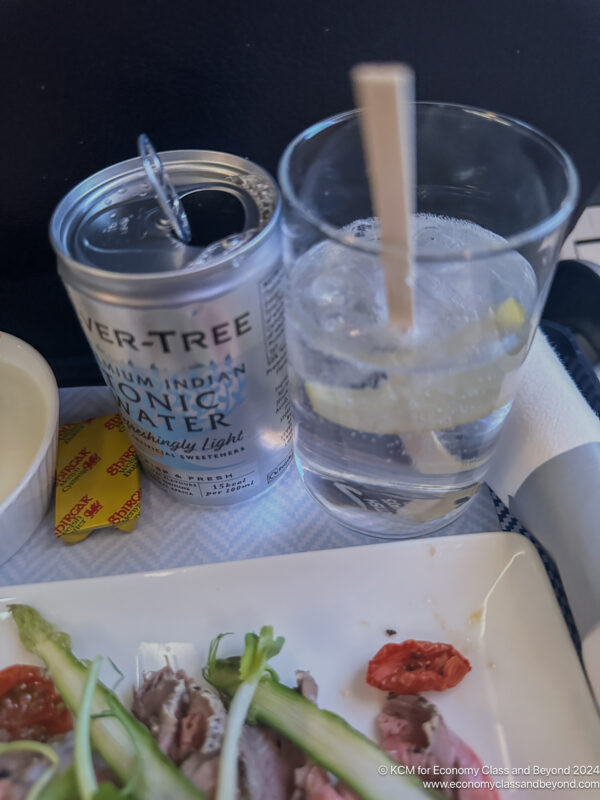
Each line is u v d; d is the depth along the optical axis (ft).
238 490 1.00
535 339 1.06
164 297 0.70
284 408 0.96
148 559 0.99
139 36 0.89
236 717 0.78
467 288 0.79
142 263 0.74
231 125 1.00
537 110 1.03
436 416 0.79
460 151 0.93
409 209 0.63
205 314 0.73
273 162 1.06
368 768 0.75
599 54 0.96
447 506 0.96
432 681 0.82
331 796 0.73
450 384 0.75
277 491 1.06
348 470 0.91
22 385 1.07
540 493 0.91
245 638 0.84
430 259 0.67
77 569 0.98
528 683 0.82
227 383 0.82
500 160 0.90
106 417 1.16
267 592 0.90
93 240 0.77
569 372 1.14
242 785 0.74
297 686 0.82
